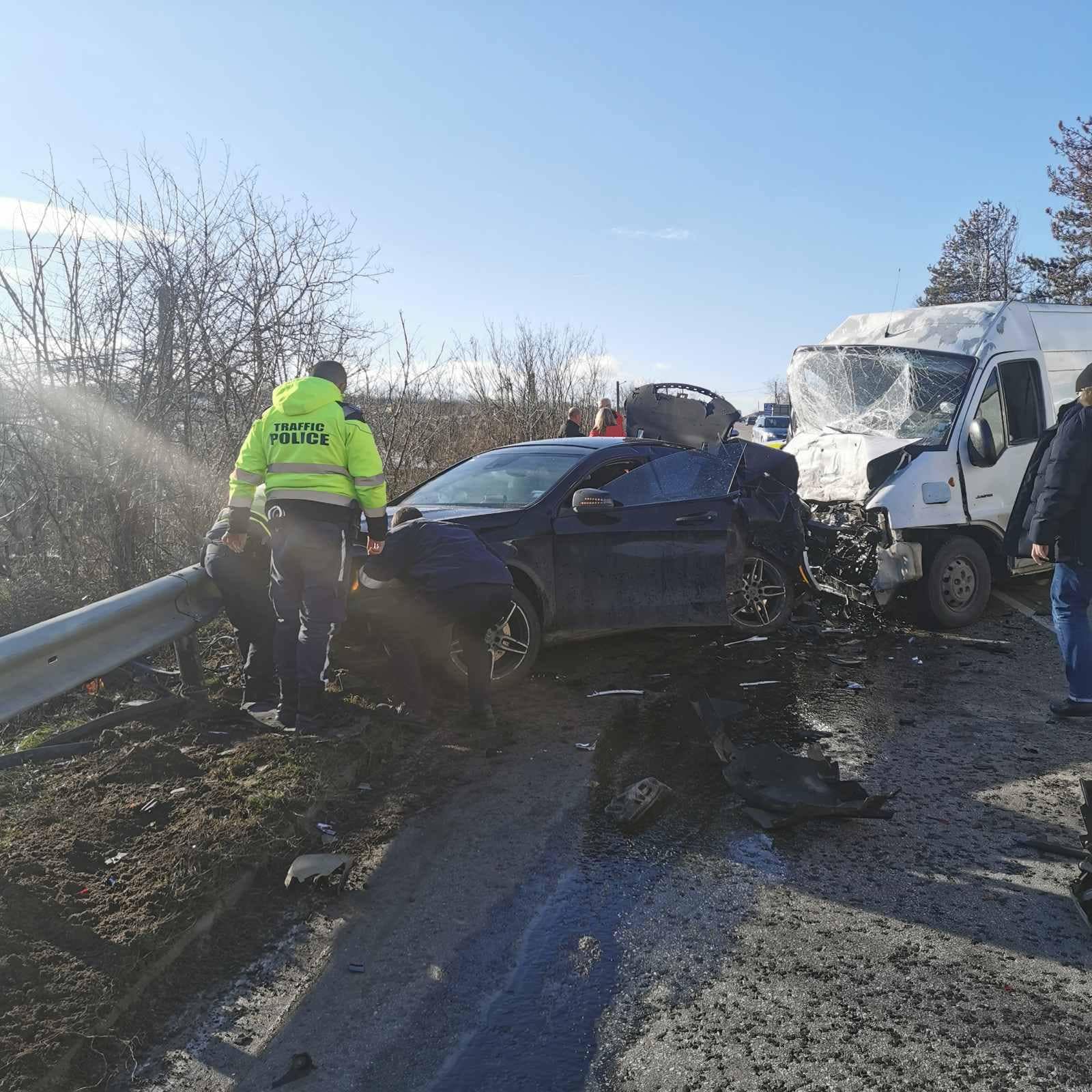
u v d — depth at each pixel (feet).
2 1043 8.80
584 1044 9.07
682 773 15.71
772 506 24.27
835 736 17.57
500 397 53.06
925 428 26.55
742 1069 8.64
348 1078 8.71
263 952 10.73
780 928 11.03
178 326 24.13
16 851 12.19
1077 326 29.89
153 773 14.78
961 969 10.15
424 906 11.62
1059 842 13.14
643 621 21.70
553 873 12.39
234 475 16.70
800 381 30.76
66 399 22.39
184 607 17.52
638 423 30.91
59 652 14.70
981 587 26.32
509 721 18.15
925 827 13.71
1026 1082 8.39
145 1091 8.60
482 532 20.06
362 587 17.20
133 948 10.19
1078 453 17.80
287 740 16.11
